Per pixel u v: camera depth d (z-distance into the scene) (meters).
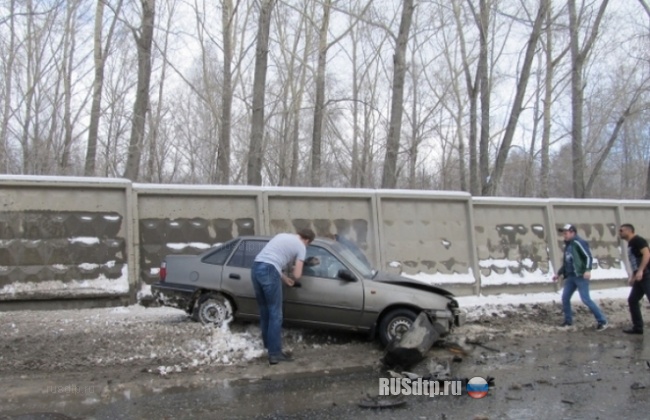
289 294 7.76
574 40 18.05
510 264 12.31
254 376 6.47
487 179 16.78
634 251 9.35
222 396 5.71
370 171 20.97
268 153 18.98
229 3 17.09
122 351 6.98
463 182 25.03
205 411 5.25
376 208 11.23
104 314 8.78
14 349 6.79
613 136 19.48
